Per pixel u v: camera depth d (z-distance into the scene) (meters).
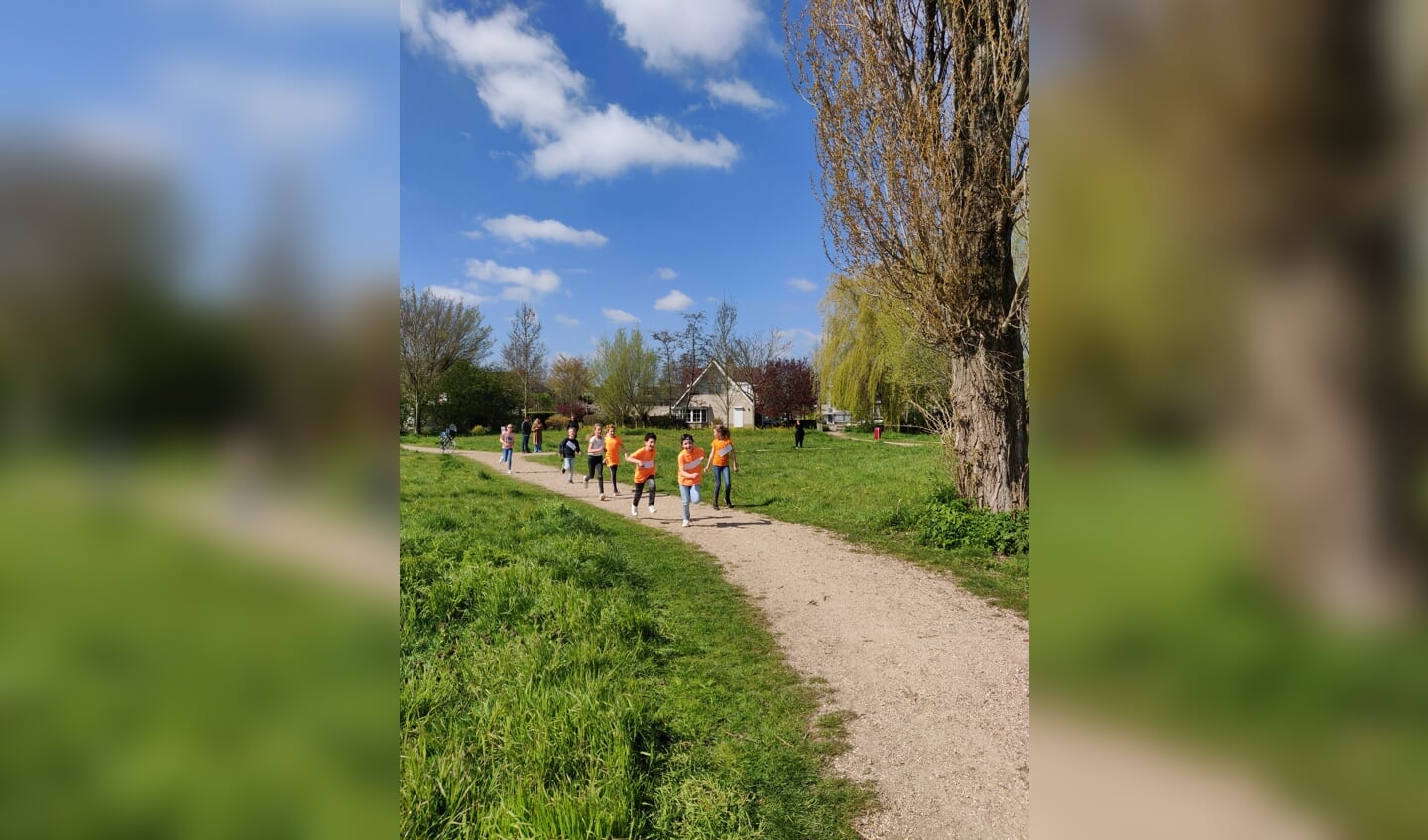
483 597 6.16
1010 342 9.50
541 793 3.27
